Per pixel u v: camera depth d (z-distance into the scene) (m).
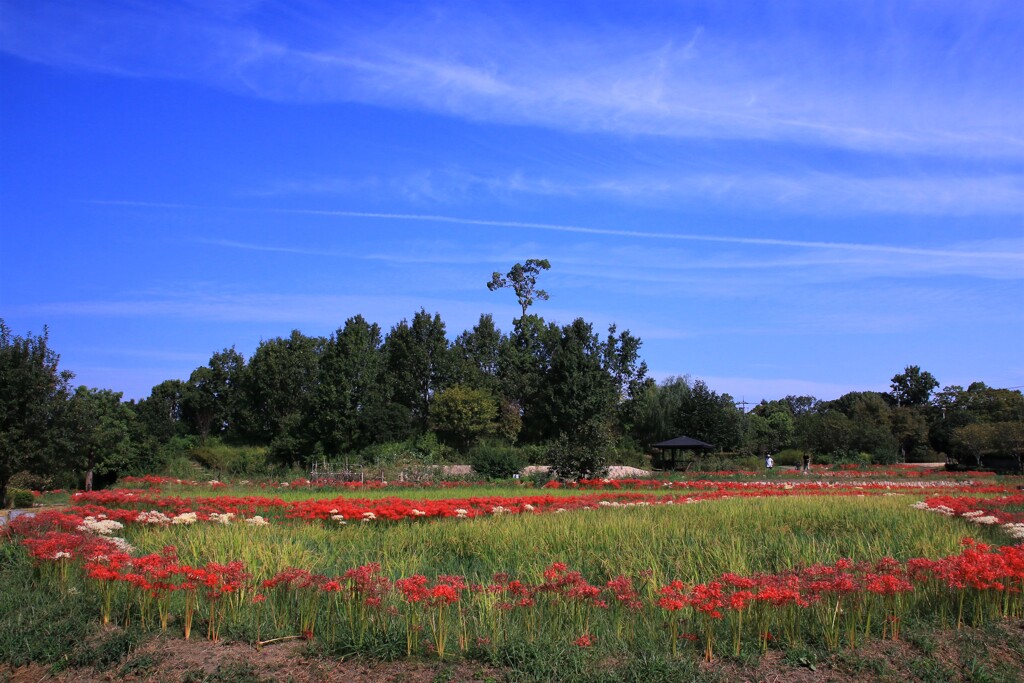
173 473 40.03
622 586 8.43
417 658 7.39
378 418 51.38
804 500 18.64
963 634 8.08
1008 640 7.92
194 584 7.87
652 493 26.11
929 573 8.86
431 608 7.71
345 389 51.81
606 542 12.36
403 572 10.20
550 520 14.61
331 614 7.93
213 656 7.44
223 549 11.17
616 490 29.69
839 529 14.29
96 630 8.07
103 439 35.03
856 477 44.59
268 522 15.68
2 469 23.70
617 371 64.81
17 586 9.53
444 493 26.41
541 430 57.66
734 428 64.88
